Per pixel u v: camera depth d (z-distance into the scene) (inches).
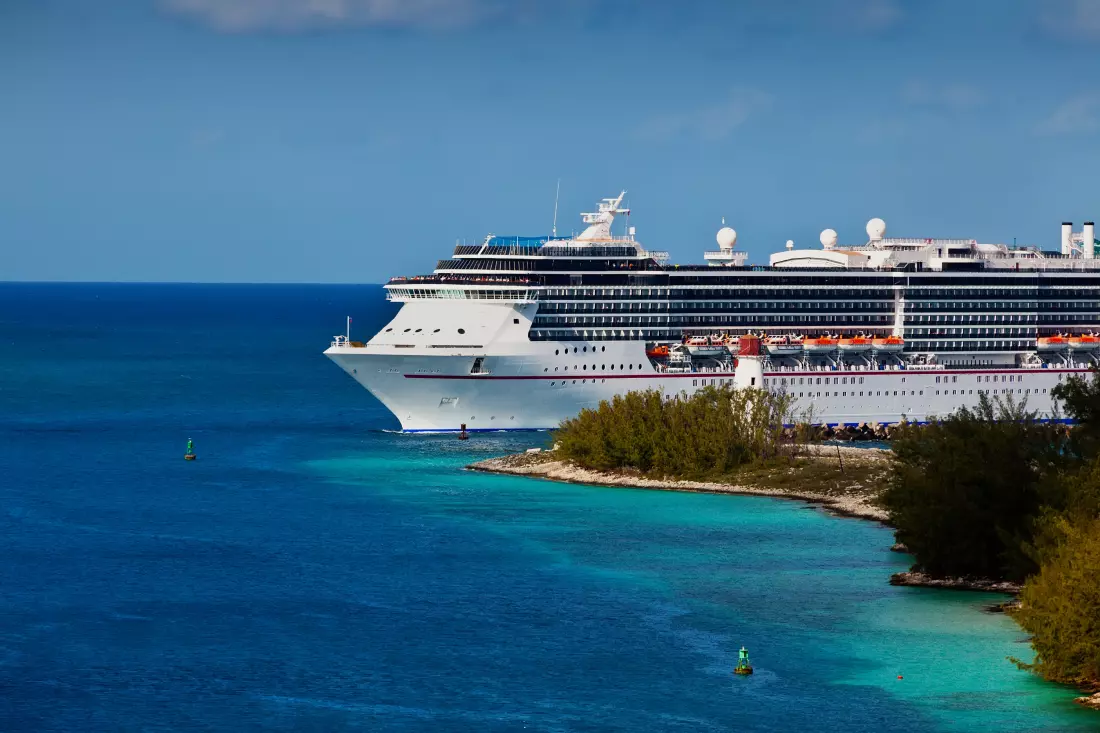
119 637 5669.3
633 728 4766.2
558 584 6437.0
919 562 6520.7
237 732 4741.6
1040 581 5128.0
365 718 4859.7
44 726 4785.9
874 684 5118.1
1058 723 4753.9
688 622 5851.4
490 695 5059.1
